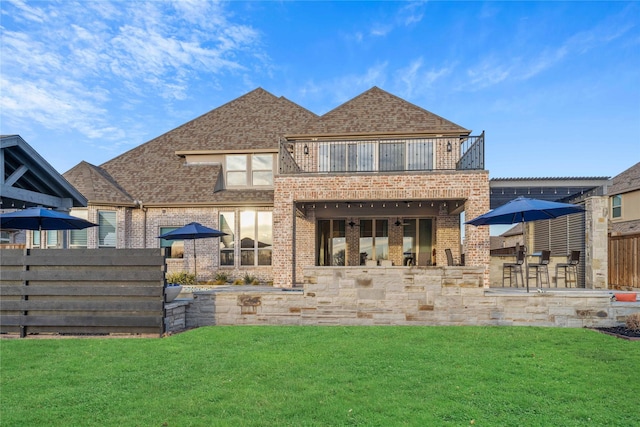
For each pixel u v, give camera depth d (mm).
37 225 12125
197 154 19656
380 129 16516
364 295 9500
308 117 21250
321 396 4773
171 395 4855
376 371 5742
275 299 9711
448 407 4445
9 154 10555
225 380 5379
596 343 7367
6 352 6934
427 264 17812
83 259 8422
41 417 4219
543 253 12016
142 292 8297
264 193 18531
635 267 12867
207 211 18078
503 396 4773
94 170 18828
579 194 13883
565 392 4902
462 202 13992
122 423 4066
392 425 3998
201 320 9789
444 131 16203
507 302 9320
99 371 5824
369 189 13047
